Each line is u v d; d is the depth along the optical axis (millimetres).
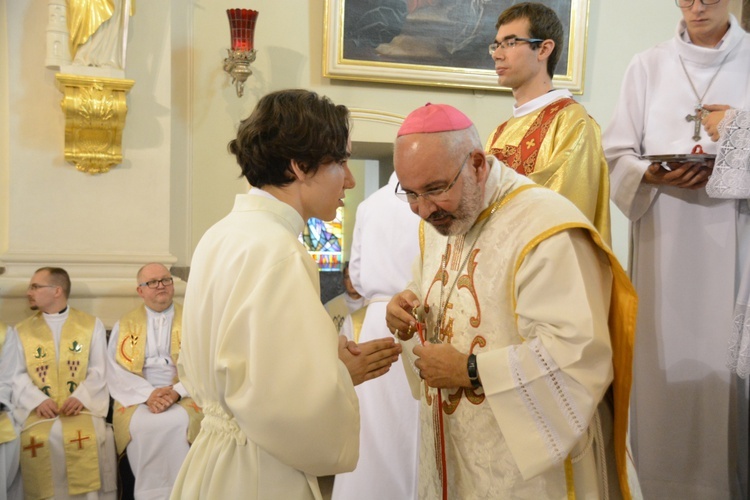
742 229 2869
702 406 2879
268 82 5477
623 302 1996
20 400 4203
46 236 4773
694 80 2971
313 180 1896
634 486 3287
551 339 1894
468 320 2098
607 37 6078
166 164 5000
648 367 2967
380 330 3584
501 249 2041
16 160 4715
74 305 4734
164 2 4973
